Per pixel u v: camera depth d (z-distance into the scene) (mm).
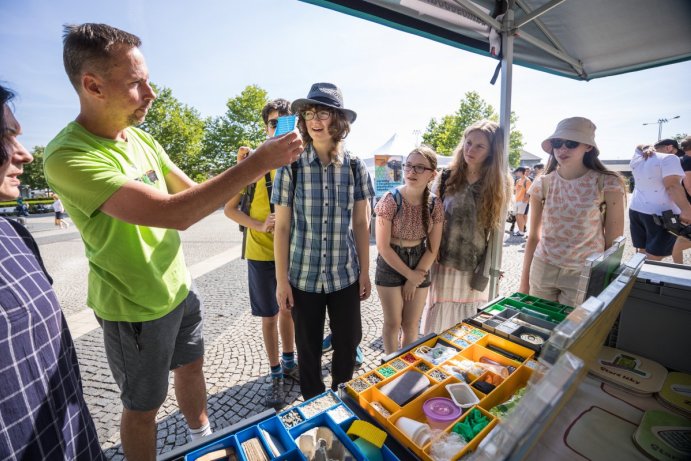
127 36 1050
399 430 868
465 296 2162
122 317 1259
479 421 893
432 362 1188
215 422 2053
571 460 807
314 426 917
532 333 1302
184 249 7664
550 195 2066
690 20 2229
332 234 1730
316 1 1688
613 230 1857
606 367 1173
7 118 689
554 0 1886
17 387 668
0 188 708
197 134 25672
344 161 1755
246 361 2721
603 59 2764
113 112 1097
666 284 1164
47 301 796
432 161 1938
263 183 2221
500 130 2066
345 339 1831
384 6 1862
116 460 1801
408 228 2023
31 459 680
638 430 873
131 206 923
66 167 985
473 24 2143
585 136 1854
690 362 1141
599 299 644
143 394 1329
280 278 1737
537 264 2117
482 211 2062
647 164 3922
